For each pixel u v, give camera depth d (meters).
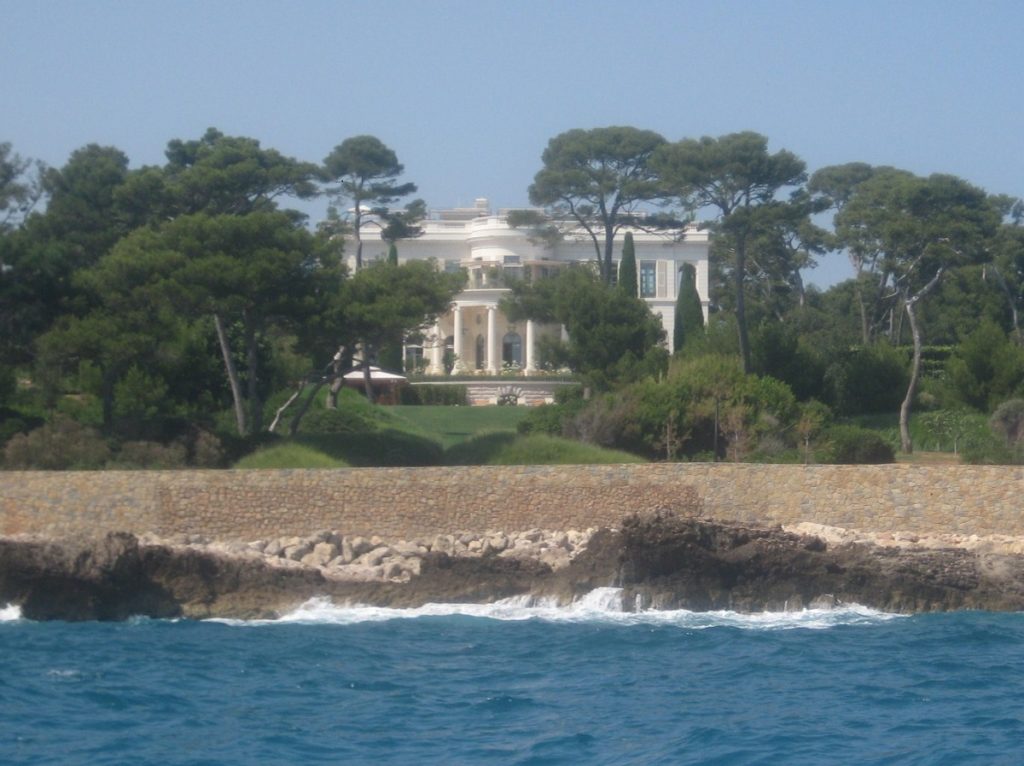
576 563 146.88
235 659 118.50
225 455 177.50
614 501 159.75
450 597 143.25
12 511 154.38
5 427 181.62
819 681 111.69
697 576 143.12
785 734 94.69
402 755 89.81
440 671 114.81
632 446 197.88
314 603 141.12
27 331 191.00
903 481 159.75
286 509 156.50
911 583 144.62
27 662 116.12
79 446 171.50
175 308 184.62
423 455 185.00
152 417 190.00
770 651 123.25
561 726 97.31
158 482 155.25
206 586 140.12
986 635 130.62
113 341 184.88
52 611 136.62
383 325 186.12
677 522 145.12
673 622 137.00
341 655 120.56
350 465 177.25
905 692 107.94
